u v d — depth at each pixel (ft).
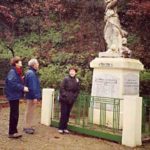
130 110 30.58
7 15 70.95
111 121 34.73
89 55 60.13
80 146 29.30
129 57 38.96
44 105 37.60
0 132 32.14
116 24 38.78
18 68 29.89
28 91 31.81
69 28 71.05
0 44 68.85
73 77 33.91
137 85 37.99
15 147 27.50
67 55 61.77
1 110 44.42
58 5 73.10
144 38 61.52
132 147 30.07
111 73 36.88
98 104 36.14
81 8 73.56
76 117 35.53
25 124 33.06
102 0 71.51
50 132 33.76
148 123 32.81
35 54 64.18
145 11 51.75
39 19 73.97
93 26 69.46
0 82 55.16
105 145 30.14
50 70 57.16
